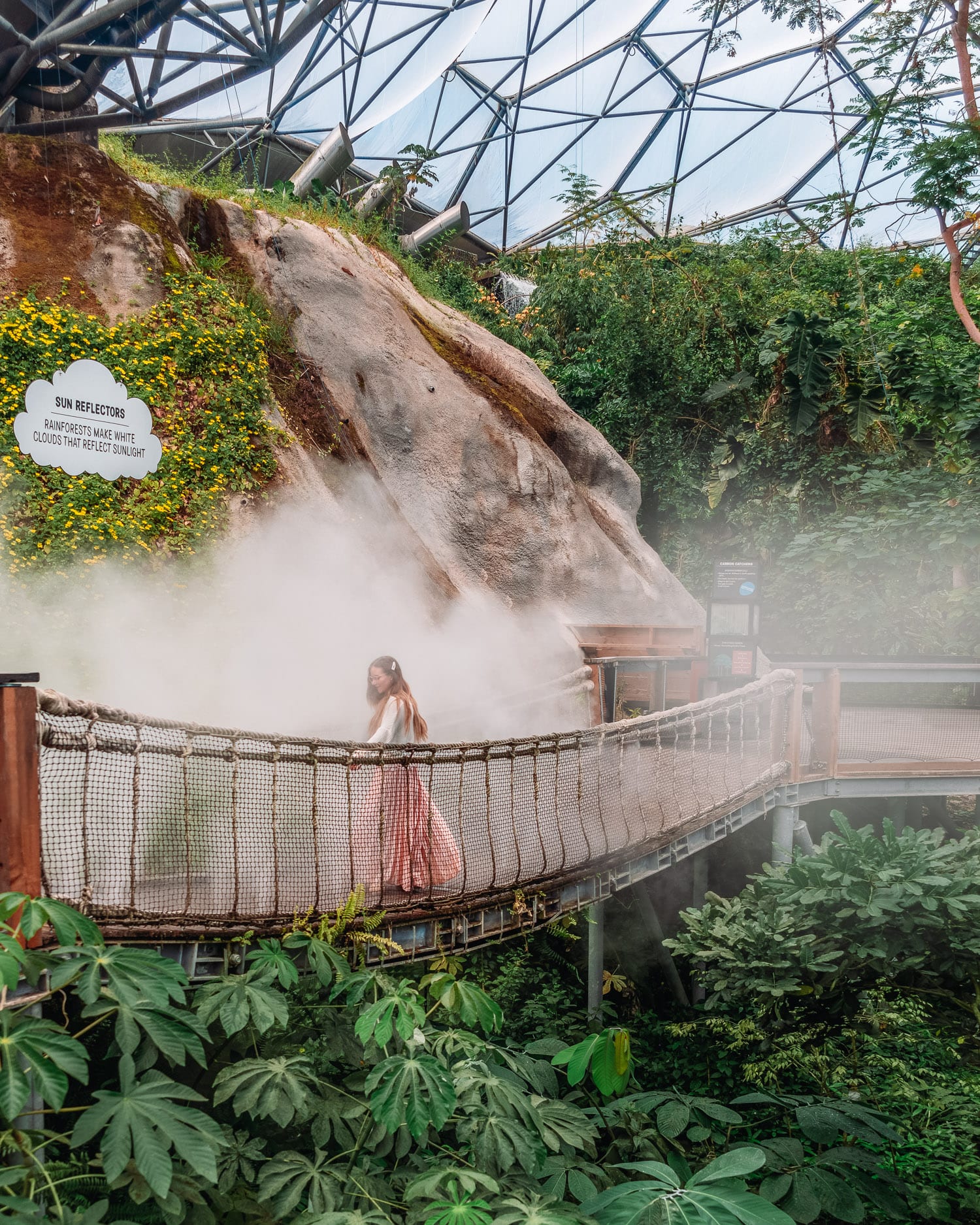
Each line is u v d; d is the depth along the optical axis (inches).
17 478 313.4
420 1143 135.0
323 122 852.0
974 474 558.9
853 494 676.7
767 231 900.6
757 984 277.7
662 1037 312.7
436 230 753.6
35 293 348.8
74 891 135.9
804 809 462.3
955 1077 248.1
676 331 759.7
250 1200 133.6
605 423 753.0
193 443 360.5
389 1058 134.0
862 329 695.1
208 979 144.5
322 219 564.1
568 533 548.4
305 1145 154.4
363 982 146.6
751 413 753.6
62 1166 111.3
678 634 464.8
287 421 414.6
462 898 191.0
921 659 455.5
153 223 400.2
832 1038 273.6
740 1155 133.0
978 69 526.3
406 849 191.3
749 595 376.2
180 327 375.2
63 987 124.7
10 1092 96.3
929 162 498.3
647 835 246.4
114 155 495.5
